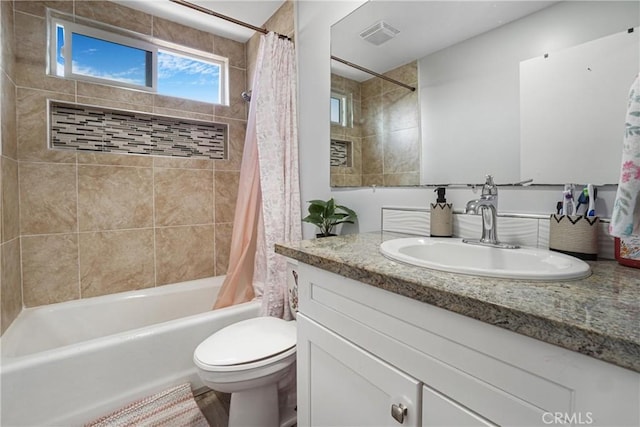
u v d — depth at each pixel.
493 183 0.96
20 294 1.63
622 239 0.71
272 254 1.73
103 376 1.28
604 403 0.39
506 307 0.47
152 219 2.09
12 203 1.54
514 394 0.48
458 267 0.65
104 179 1.91
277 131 1.79
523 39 0.96
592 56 0.83
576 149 0.86
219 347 1.20
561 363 0.43
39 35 1.70
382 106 1.39
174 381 1.46
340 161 1.59
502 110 1.01
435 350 0.59
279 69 1.83
